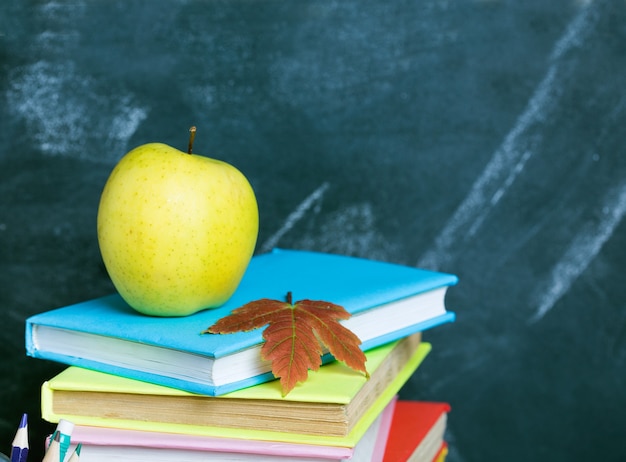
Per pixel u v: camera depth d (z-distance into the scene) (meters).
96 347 0.65
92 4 0.84
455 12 0.84
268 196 0.86
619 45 0.83
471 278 0.86
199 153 0.85
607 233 0.85
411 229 0.86
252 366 0.62
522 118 0.84
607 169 0.84
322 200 0.86
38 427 0.86
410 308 0.70
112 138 0.85
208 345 0.61
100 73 0.84
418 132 0.85
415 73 0.84
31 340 0.66
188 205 0.63
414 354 0.75
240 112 0.85
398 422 0.74
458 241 0.85
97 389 0.63
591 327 0.85
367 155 0.85
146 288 0.64
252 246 0.67
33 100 0.84
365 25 0.84
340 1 0.84
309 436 0.61
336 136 0.85
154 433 0.62
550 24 0.83
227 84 0.85
